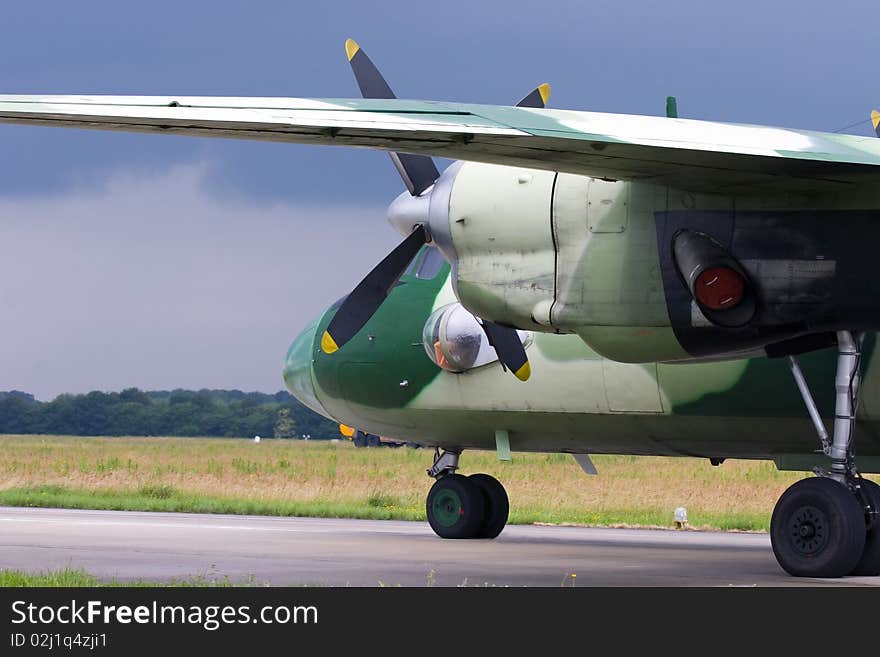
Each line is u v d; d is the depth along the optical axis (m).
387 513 81.62
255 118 31.22
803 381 43.19
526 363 52.34
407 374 60.62
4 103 29.53
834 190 39.62
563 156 36.78
